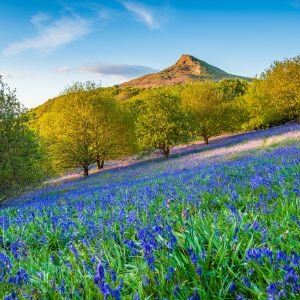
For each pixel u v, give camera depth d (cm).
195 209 637
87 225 646
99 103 4041
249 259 333
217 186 893
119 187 1530
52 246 606
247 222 458
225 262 334
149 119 3759
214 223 472
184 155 3631
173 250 355
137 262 387
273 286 269
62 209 966
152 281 326
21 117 2283
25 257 504
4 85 2216
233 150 2745
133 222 599
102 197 1159
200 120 4684
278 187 734
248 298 300
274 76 4553
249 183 848
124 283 349
